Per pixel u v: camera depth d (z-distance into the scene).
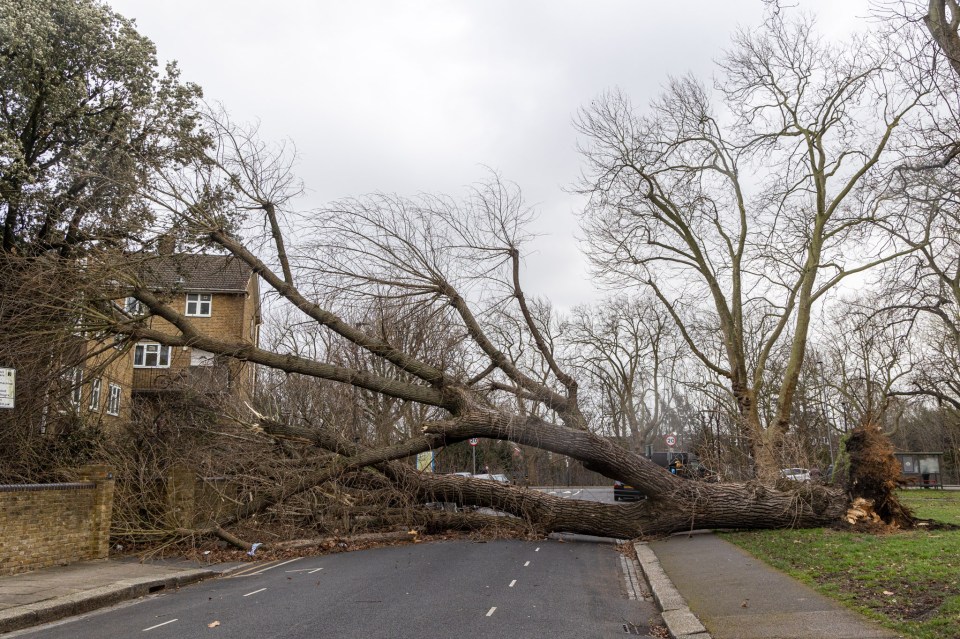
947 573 8.50
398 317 17.34
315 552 15.34
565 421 17.92
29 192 16.58
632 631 7.79
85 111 18.36
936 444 60.81
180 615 8.67
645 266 26.09
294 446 17.16
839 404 35.22
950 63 8.26
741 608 8.09
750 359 36.59
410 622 8.00
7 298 14.68
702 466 18.41
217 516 16.03
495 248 18.31
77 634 7.74
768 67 22.06
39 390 15.06
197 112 17.50
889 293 12.14
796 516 15.13
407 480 17.66
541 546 15.92
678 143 24.36
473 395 17.45
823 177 21.95
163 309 15.91
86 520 13.27
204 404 18.33
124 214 15.70
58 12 17.59
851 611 7.39
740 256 24.59
